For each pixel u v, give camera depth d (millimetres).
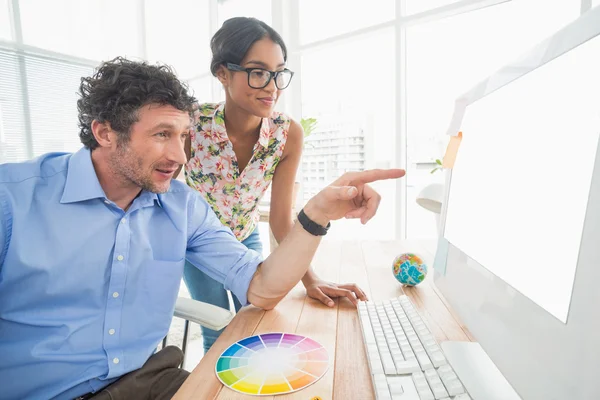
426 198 1278
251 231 1503
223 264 923
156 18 4410
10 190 760
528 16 2031
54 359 774
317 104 3008
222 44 1119
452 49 2312
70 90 3842
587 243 345
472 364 568
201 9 3943
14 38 3453
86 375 792
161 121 741
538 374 412
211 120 1244
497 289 532
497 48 2162
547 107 449
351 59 2834
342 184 776
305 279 954
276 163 1341
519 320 461
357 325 769
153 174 775
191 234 959
